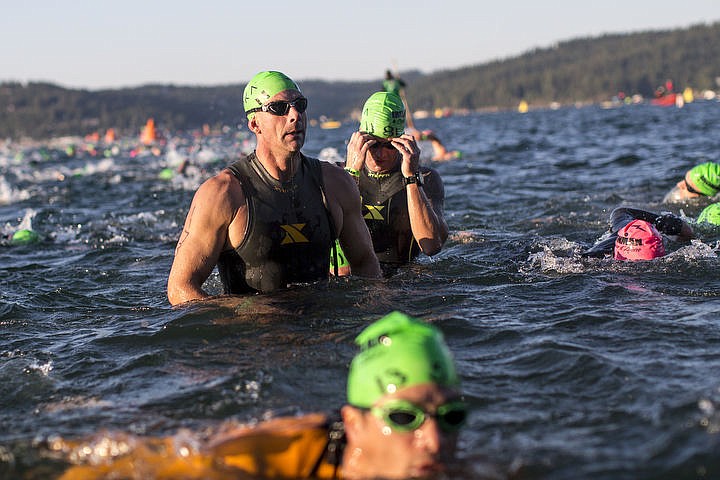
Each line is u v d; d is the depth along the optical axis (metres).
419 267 6.68
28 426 3.72
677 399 3.50
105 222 12.05
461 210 11.23
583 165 17.97
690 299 5.38
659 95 99.81
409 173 6.62
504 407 3.62
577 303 5.38
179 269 5.49
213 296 5.51
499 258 7.14
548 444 3.16
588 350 4.30
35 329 5.59
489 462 3.00
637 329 4.68
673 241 7.50
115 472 3.05
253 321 5.02
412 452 2.74
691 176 10.57
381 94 6.90
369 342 2.89
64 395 4.14
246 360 4.42
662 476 2.82
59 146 92.06
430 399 2.71
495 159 21.08
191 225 5.51
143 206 14.14
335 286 5.66
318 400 3.84
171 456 3.12
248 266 5.55
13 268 8.16
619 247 6.86
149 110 140.38
